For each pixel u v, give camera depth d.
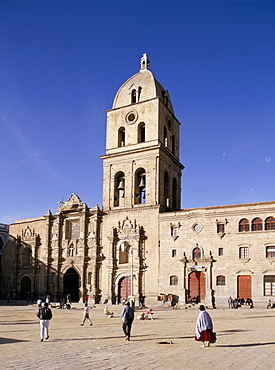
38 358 19.09
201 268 71.38
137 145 84.69
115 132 88.31
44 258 90.56
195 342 25.48
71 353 20.73
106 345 24.09
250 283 67.69
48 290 88.94
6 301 89.00
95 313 57.09
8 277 95.38
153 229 78.31
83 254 84.88
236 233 70.00
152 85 86.69
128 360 18.55
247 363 17.89
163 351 21.47
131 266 75.56
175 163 89.56
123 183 86.62
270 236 67.19
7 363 17.61
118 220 82.69
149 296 75.81
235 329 34.53
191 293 72.44
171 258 75.12
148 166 82.44
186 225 74.88
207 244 72.06
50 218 92.00
